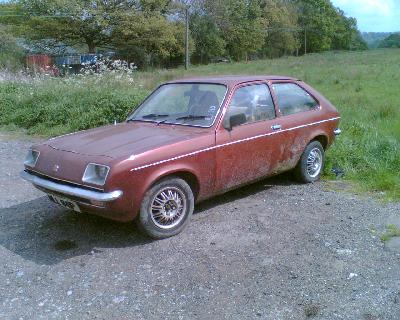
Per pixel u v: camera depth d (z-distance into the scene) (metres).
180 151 4.83
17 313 3.64
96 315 3.60
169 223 4.91
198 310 3.63
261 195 6.23
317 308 3.62
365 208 5.73
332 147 7.69
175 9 58.97
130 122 5.79
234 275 4.13
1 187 6.87
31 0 53.06
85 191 4.43
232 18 75.94
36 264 4.39
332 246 4.68
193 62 68.75
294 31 99.25
